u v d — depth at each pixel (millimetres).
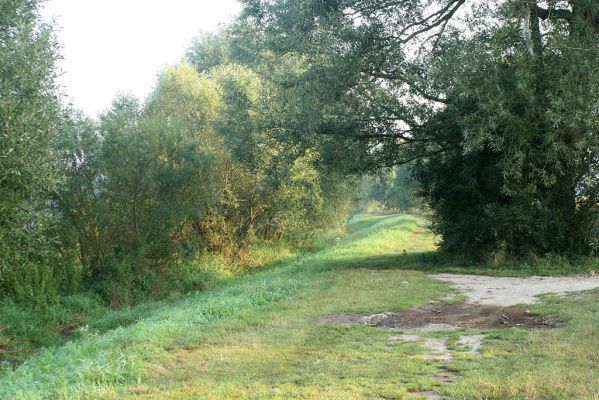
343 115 17641
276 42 17531
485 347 7391
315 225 30859
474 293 12203
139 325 9570
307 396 5605
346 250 25828
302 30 16906
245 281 19094
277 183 20000
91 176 17094
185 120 21844
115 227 18125
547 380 5617
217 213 22266
